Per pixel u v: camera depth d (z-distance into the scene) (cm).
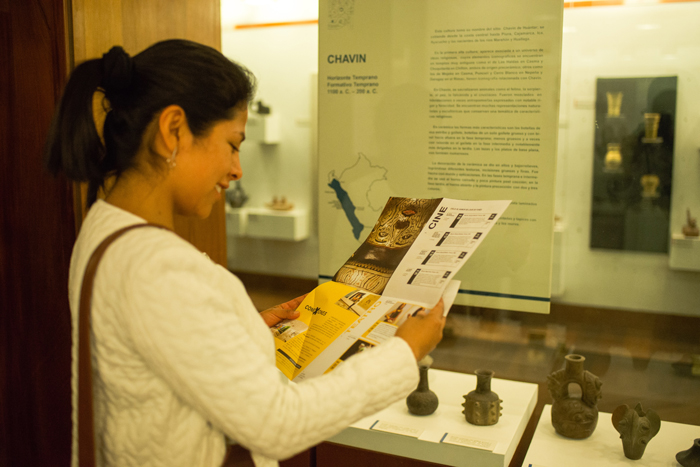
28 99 146
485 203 121
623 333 359
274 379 72
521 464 158
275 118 509
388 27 188
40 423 159
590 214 420
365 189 200
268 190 528
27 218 151
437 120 188
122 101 77
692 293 400
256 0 496
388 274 118
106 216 79
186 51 78
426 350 90
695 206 395
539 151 179
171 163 79
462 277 196
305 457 175
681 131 390
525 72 176
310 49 488
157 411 76
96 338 76
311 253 512
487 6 177
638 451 151
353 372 78
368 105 195
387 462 164
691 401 240
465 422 171
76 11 144
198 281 71
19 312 155
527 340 294
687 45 382
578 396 169
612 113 404
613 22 396
